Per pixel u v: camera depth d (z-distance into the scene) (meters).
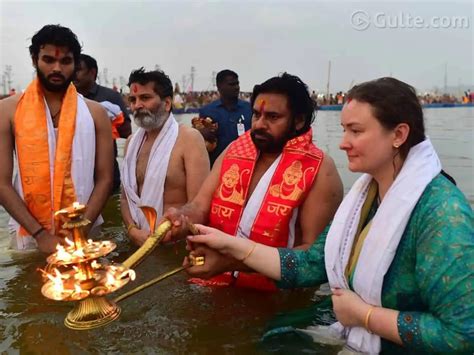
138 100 3.37
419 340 1.66
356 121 1.78
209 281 2.66
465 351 1.63
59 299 1.74
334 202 2.57
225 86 5.24
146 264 2.99
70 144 3.18
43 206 3.17
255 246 2.21
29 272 2.85
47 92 3.22
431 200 1.71
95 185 3.36
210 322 2.20
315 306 2.41
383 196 1.88
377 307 1.80
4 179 3.15
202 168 3.43
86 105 3.32
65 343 1.99
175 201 3.46
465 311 1.58
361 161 1.82
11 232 3.37
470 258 1.59
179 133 3.50
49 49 3.07
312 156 2.57
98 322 1.83
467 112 22.50
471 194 4.95
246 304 2.41
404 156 1.82
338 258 1.96
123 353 1.92
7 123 3.19
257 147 2.66
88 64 4.93
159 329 2.13
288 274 2.18
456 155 7.58
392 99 1.75
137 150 3.53
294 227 2.62
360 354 1.87
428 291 1.67
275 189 2.57
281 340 2.03
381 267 1.77
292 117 2.56
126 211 3.51
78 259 1.73
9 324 2.16
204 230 2.23
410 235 1.74
